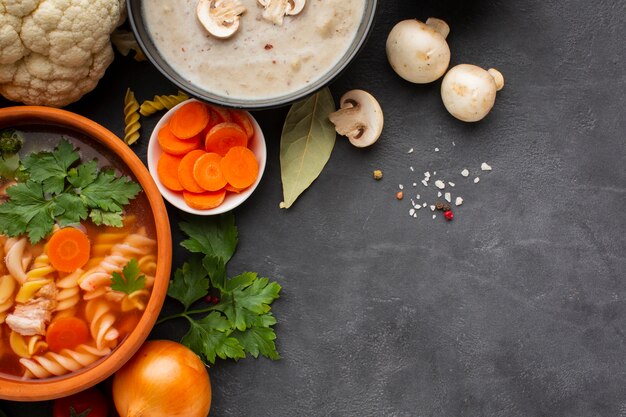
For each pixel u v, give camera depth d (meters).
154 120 0.82
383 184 0.83
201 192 0.79
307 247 0.82
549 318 0.83
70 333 0.75
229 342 0.79
